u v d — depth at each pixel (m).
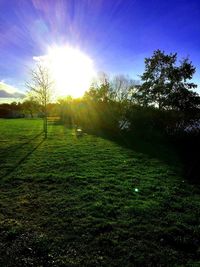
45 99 24.88
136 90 34.94
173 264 5.25
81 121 34.44
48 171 11.49
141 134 23.73
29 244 5.76
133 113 25.28
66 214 7.27
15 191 9.04
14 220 6.86
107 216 7.19
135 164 13.11
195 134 20.89
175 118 22.73
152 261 5.32
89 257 5.38
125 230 6.45
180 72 32.88
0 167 12.06
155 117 23.56
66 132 26.56
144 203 8.14
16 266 5.06
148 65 35.97
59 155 14.86
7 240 5.91
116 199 8.41
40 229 6.44
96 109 30.17
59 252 5.52
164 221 6.98
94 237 6.12
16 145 18.30
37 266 5.07
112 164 12.95
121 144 19.44
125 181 10.25
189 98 31.27
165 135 22.77
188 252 5.71
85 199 8.37
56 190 9.17
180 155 16.08
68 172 11.38
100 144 19.06
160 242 5.99
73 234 6.23
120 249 5.67
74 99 37.09
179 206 8.00
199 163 13.68
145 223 6.84
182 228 6.66
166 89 32.84
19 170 11.56
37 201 8.19
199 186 10.08
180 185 10.07
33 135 24.08
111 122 27.94
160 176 11.16
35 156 14.57
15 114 65.31
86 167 12.26
